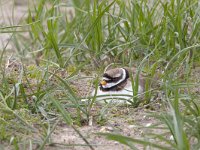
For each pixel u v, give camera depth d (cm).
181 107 977
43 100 981
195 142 824
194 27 1195
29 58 1330
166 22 1203
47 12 1362
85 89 1120
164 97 994
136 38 1232
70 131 901
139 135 886
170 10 1262
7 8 1900
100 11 1229
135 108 1005
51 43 1239
